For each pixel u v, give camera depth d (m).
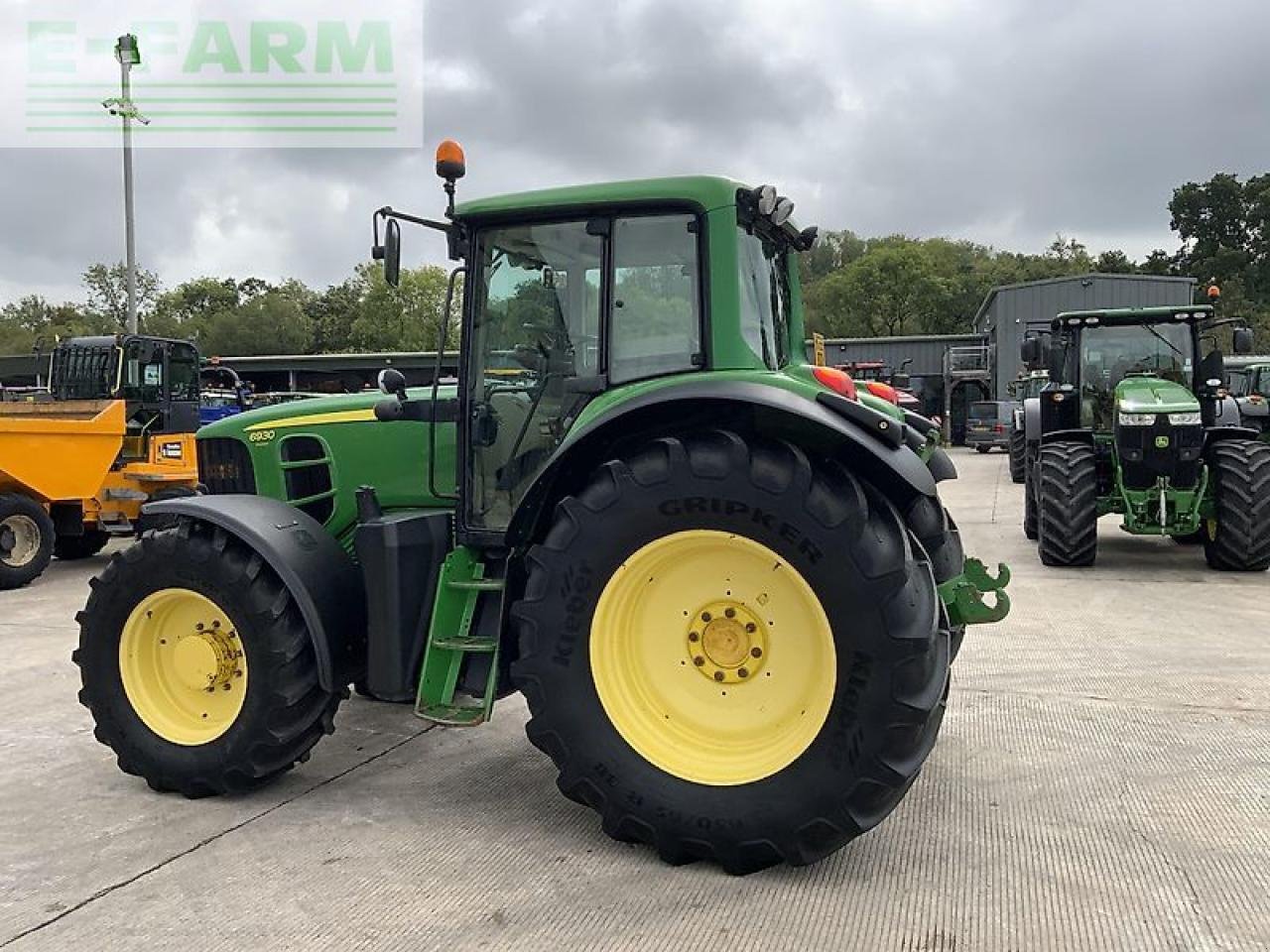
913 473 2.97
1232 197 62.25
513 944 2.61
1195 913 2.73
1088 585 7.74
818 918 2.72
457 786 3.78
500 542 3.59
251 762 3.55
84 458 9.16
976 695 4.82
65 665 5.80
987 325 35.25
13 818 3.51
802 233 4.16
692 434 3.08
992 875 2.97
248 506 3.70
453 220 3.64
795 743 2.95
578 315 3.54
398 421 4.09
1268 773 3.77
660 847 3.05
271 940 2.65
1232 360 18.16
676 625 3.17
